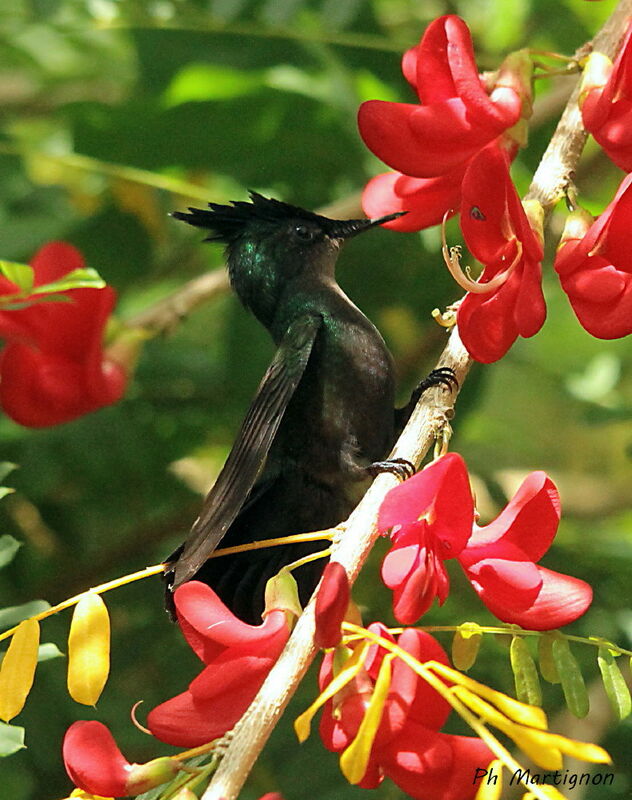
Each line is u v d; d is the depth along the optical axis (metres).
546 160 2.19
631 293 2.18
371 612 2.34
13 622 2.20
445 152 2.19
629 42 2.18
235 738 2.15
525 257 2.17
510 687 2.30
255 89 2.34
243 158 2.36
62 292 2.25
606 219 2.17
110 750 2.15
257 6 2.33
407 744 2.15
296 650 2.15
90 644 2.17
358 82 2.35
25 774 2.30
